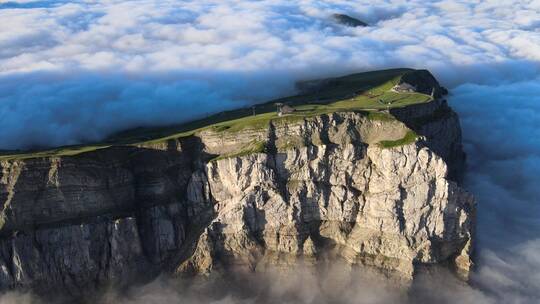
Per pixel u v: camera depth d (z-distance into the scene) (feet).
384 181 563.07
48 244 531.91
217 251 577.43
